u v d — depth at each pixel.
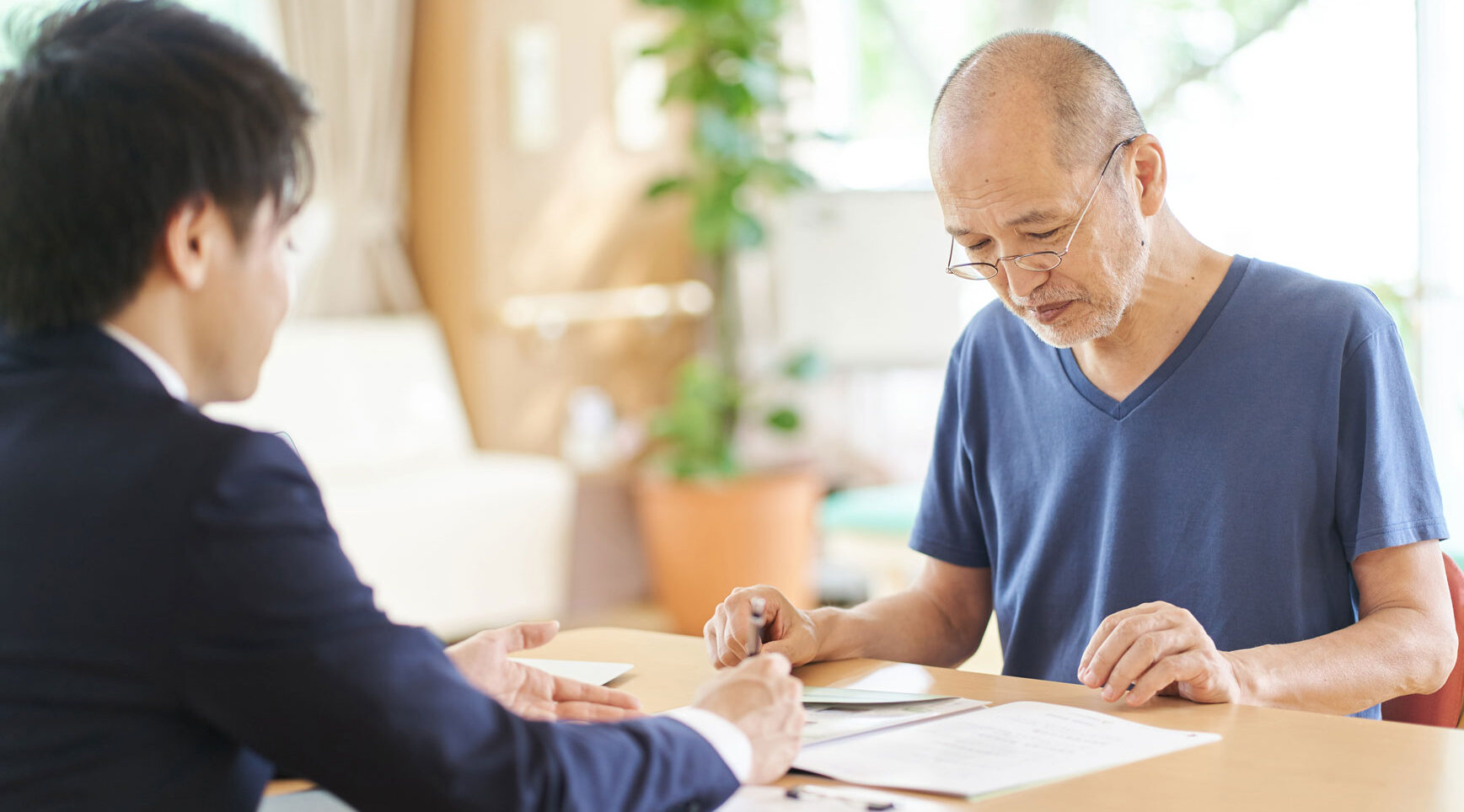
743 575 4.07
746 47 4.07
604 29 4.46
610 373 4.58
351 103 4.23
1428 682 1.25
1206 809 0.87
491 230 4.25
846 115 4.85
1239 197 3.96
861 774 0.96
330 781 0.76
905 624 1.52
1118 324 1.42
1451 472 3.46
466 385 4.36
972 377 1.60
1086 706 1.13
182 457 0.74
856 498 3.78
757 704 0.93
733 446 4.30
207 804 0.76
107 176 0.76
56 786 0.73
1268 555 1.36
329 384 3.94
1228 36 3.97
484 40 4.20
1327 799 0.88
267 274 0.83
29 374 0.79
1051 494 1.50
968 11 4.71
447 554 3.68
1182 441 1.40
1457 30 3.45
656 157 4.62
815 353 4.23
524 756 0.79
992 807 0.89
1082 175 1.26
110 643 0.73
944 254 4.51
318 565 0.76
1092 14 4.30
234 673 0.73
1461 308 3.47
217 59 0.79
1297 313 1.37
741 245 4.14
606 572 4.50
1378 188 3.64
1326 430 1.34
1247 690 1.15
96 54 0.77
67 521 0.73
